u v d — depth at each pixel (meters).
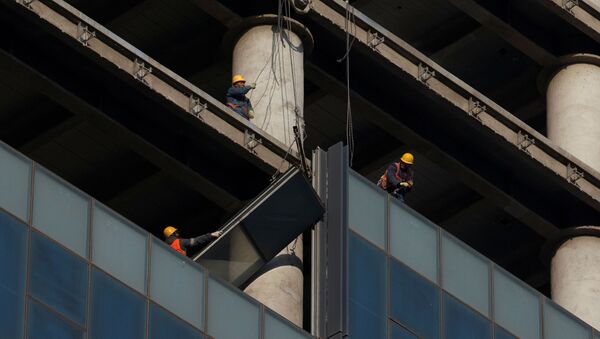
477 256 93.50
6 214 84.25
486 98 96.62
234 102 92.25
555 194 99.19
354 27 94.81
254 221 89.38
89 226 85.56
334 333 89.50
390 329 90.62
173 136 93.25
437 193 101.12
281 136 93.38
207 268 89.88
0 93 94.06
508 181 98.75
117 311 85.44
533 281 103.31
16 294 83.69
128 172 96.50
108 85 92.25
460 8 99.19
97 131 94.81
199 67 98.38
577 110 100.62
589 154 100.06
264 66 94.31
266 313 88.19
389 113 96.94
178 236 90.56
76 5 96.94
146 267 86.38
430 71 95.81
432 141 97.44
